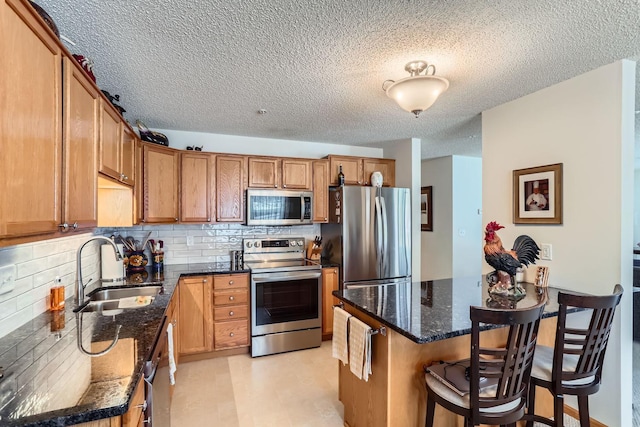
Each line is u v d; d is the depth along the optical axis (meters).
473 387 1.35
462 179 5.08
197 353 3.11
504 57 1.93
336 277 3.64
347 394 2.10
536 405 2.12
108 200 2.57
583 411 1.65
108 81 2.22
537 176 2.44
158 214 3.01
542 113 2.41
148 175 2.89
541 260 2.43
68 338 1.38
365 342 1.72
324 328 3.59
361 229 3.64
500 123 2.74
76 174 1.38
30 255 1.61
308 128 3.46
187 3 1.41
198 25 1.58
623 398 1.97
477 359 1.34
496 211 2.78
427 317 1.66
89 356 1.20
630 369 2.00
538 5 1.44
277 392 2.56
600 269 2.07
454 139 3.96
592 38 1.72
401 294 2.15
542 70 2.10
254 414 2.27
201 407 2.35
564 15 1.51
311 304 3.45
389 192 3.77
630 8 1.45
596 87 2.08
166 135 3.50
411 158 3.94
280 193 3.66
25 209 0.98
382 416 1.72
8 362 1.15
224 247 3.77
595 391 1.63
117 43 1.73
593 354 1.58
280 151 3.98
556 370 1.58
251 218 3.52
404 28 1.62
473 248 5.17
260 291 3.25
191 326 3.06
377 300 2.00
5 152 0.87
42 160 1.09
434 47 1.80
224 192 3.48
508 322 1.30
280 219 3.66
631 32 1.65
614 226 2.01
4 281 1.38
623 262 1.98
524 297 2.06
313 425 2.15
